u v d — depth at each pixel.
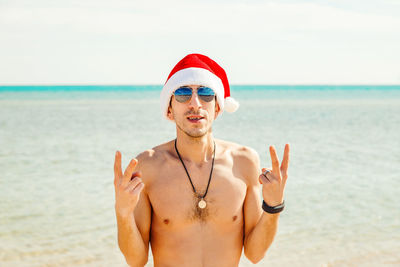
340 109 43.66
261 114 35.81
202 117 2.48
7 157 14.55
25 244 6.60
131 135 20.92
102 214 8.04
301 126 25.91
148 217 2.52
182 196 2.51
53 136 20.59
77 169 12.40
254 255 2.56
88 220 7.70
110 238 6.87
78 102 57.91
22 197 9.27
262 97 80.88
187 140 2.56
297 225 7.47
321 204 8.73
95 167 12.70
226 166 2.63
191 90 2.47
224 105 2.80
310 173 11.86
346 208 8.48
